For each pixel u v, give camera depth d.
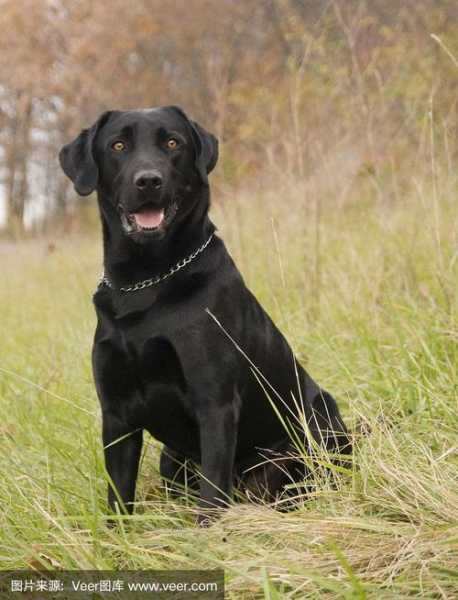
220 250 3.31
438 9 7.69
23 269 9.88
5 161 15.81
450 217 5.24
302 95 7.55
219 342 3.14
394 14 7.96
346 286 5.32
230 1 12.02
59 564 2.70
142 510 3.46
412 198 5.75
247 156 7.79
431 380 3.86
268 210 6.76
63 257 9.01
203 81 10.11
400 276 5.20
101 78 13.48
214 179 7.43
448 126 5.41
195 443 3.32
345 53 7.36
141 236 3.07
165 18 12.56
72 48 13.69
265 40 11.05
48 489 3.09
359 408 3.77
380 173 6.20
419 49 7.14
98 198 3.46
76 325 6.48
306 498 3.54
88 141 3.46
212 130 8.24
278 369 3.57
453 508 2.64
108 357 3.18
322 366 4.64
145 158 3.22
